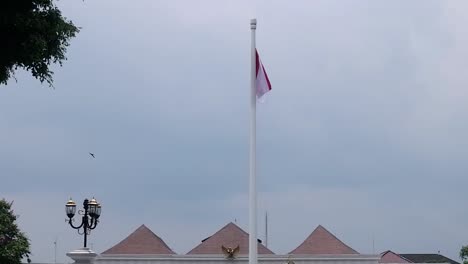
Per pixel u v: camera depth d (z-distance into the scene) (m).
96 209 39.84
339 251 78.56
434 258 122.56
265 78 28.44
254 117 27.98
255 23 28.62
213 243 79.94
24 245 59.38
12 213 60.28
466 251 85.38
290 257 75.50
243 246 79.44
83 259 38.72
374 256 76.19
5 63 20.08
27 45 19.56
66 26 20.50
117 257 75.75
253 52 28.44
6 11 19.06
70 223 40.16
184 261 76.00
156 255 75.88
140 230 81.56
